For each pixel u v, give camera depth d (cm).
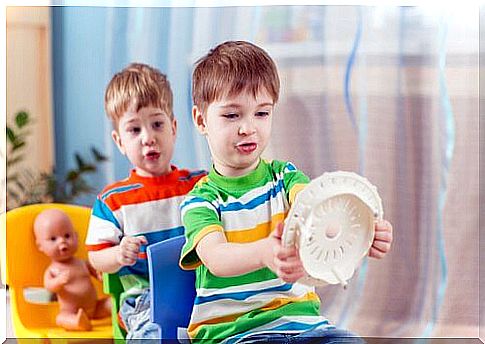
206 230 163
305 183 170
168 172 179
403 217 187
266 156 180
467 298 188
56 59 179
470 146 185
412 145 184
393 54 181
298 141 180
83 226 183
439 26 181
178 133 178
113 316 180
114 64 178
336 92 181
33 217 182
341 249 144
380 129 183
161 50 178
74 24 178
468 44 182
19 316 180
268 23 178
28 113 179
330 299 188
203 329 170
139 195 180
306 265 139
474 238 187
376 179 184
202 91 176
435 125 184
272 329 168
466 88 183
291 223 138
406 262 188
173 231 180
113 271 180
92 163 181
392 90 182
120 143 180
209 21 177
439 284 188
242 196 172
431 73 182
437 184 186
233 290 171
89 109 179
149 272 174
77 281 184
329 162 182
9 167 180
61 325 182
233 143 174
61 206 182
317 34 179
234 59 175
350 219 144
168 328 173
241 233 172
